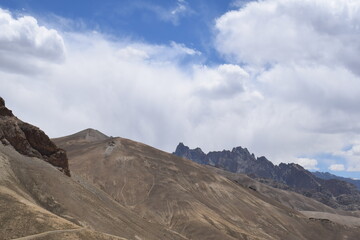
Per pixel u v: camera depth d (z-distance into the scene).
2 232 73.50
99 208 118.44
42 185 107.38
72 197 111.88
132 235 116.19
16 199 85.44
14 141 124.25
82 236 78.81
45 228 77.69
